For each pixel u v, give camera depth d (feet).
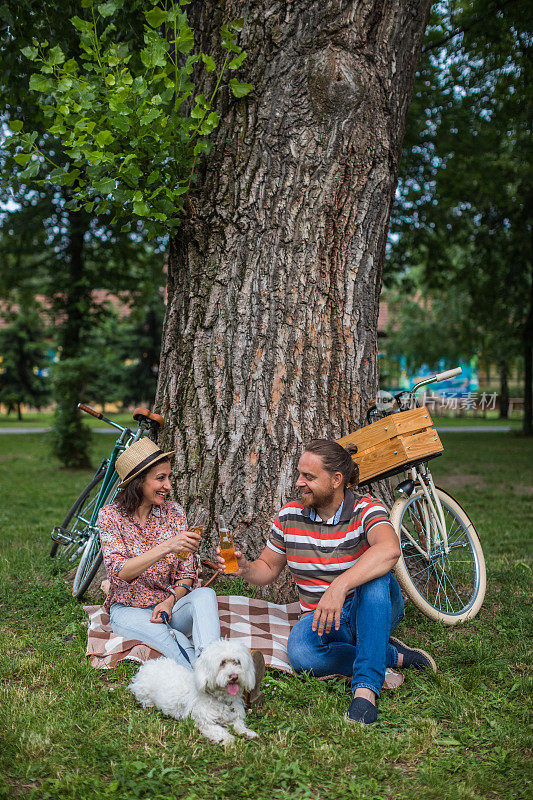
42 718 9.87
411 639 13.19
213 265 15.34
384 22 14.99
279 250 14.98
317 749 9.07
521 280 64.80
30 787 8.23
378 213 15.31
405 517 14.89
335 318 14.93
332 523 10.98
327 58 14.58
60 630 13.70
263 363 14.96
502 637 13.43
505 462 50.60
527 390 77.25
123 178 13.58
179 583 12.03
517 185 53.52
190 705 9.67
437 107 38.91
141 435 16.10
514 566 19.47
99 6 14.11
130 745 9.18
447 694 10.75
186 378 15.48
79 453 48.29
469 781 8.42
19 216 41.60
